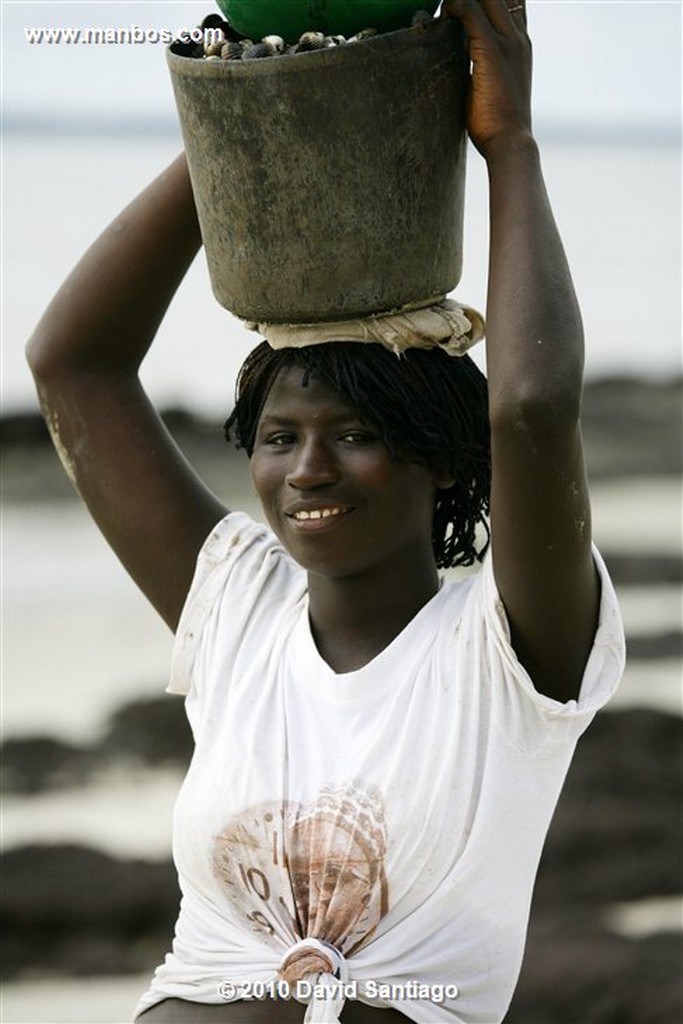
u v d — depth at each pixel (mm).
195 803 7863
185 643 8312
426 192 7555
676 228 98062
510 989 7785
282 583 8320
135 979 23516
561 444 7227
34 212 88625
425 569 8023
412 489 7805
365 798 7582
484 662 7605
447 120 7555
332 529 7711
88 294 8680
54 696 33562
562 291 7363
